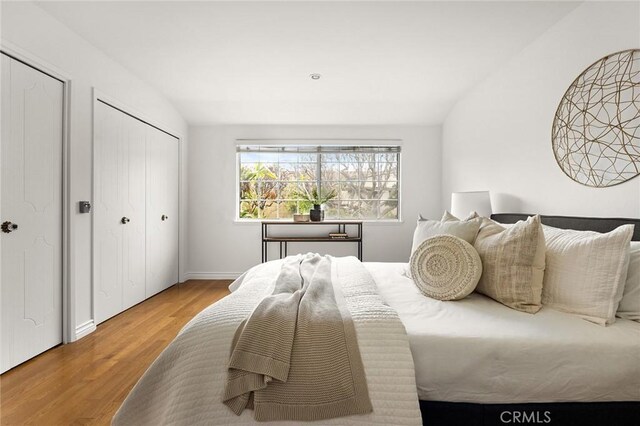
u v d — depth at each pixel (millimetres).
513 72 2830
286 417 1043
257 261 4648
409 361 1120
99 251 2824
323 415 1044
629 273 1411
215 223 4629
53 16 2268
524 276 1538
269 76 3295
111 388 1815
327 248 4684
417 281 1772
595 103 1960
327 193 4762
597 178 1953
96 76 2721
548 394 1164
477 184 3521
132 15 2258
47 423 1523
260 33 2484
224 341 1172
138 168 3422
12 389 1801
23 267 2105
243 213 4746
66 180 2426
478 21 2307
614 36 1831
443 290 1648
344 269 2143
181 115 4340
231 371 1095
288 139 4625
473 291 1784
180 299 3611
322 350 1134
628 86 1750
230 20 2314
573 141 2133
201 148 4598
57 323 2379
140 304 3428
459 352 1182
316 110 4254
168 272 4094
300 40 2586
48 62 2242
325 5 2146
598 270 1400
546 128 2400
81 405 1660
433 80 3402
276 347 1123
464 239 1850
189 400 1074
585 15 2037
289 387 1073
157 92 3721
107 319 2943
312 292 1490
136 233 3400
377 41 2594
